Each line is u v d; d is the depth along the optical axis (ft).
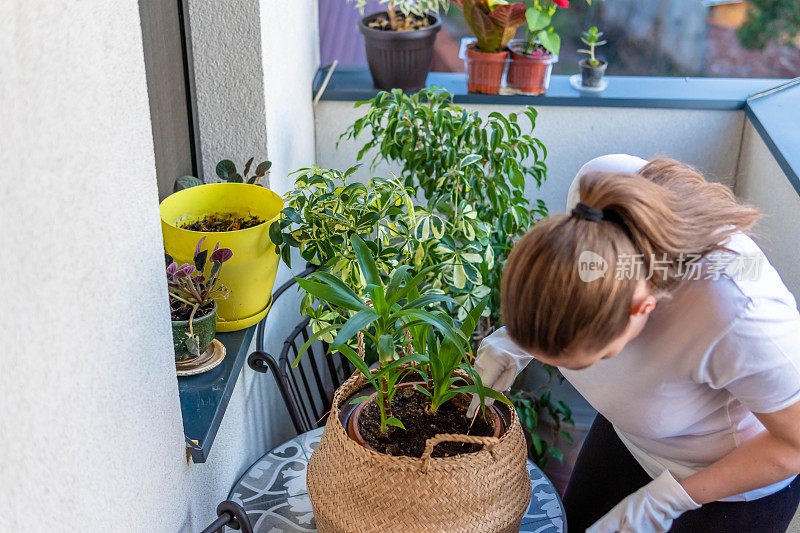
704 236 3.37
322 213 5.60
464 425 4.45
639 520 4.17
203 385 4.85
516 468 4.17
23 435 2.49
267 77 6.02
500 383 4.61
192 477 4.51
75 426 2.89
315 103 7.93
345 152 8.23
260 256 5.25
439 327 3.96
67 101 2.74
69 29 2.73
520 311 3.26
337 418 4.29
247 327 5.51
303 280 4.11
